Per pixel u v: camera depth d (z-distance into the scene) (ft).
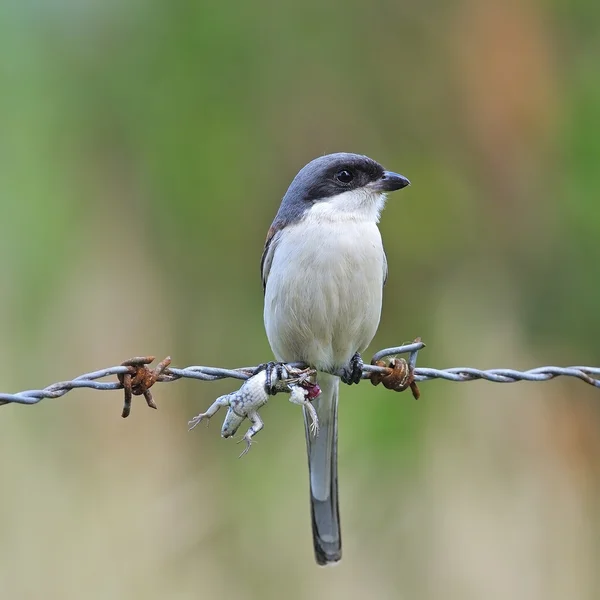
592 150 44.50
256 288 43.39
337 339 25.50
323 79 44.70
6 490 36.37
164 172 43.16
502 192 45.03
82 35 43.52
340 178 25.50
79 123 43.11
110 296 41.63
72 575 35.06
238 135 43.80
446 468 37.88
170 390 39.58
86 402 38.40
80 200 42.39
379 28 45.11
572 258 44.06
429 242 44.50
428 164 44.98
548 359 43.39
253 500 38.22
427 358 43.04
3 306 39.78
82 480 37.24
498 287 44.37
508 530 36.96
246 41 44.27
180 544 36.94
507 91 44.96
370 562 36.70
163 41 43.86
